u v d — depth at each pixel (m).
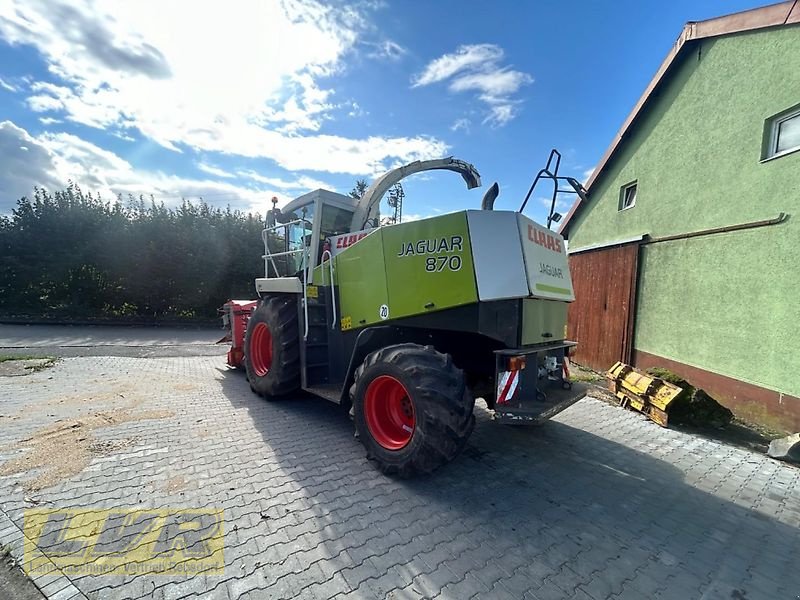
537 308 3.29
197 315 14.77
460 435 2.64
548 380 3.61
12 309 13.04
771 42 4.29
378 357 3.00
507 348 3.04
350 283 3.89
